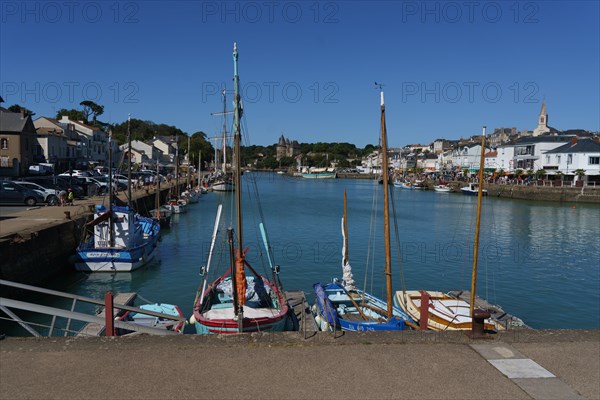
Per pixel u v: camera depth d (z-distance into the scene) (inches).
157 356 257.9
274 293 617.3
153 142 4835.1
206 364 248.5
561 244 1320.1
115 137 4318.4
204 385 224.7
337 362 253.1
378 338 287.3
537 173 3120.1
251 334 290.4
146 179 2618.1
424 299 458.9
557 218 1942.7
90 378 230.4
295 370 242.7
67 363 247.3
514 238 1423.5
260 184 4884.4
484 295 812.0
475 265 576.1
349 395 216.7
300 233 1477.6
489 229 1611.7
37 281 772.0
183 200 2187.5
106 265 887.7
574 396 219.0
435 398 215.3
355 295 650.8
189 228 1547.7
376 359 257.9
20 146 2080.5
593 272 984.9
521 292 831.1
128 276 878.4
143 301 734.5
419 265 1037.2
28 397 211.0
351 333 295.3
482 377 237.1
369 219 1870.1
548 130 4992.6
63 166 2600.9
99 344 272.2
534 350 272.5
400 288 857.5
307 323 565.9
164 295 775.7
